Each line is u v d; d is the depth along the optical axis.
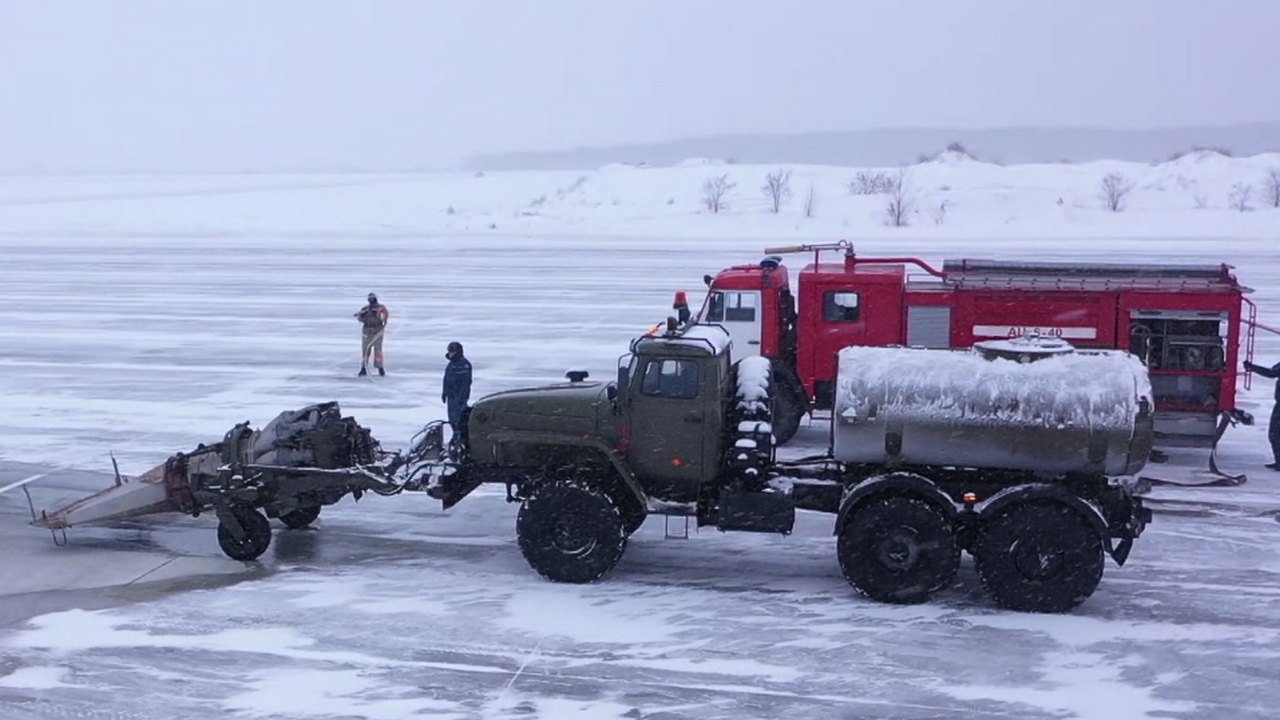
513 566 10.48
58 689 7.85
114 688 7.86
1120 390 9.06
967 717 7.41
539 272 38.78
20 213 79.94
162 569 10.40
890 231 56.78
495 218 71.56
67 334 25.83
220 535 10.59
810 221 61.44
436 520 12.06
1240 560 10.57
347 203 90.06
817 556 10.75
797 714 7.44
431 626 8.95
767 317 15.44
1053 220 59.81
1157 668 8.16
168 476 10.77
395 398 18.39
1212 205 66.62
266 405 17.77
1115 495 9.41
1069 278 15.08
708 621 9.05
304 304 30.97
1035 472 9.35
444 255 46.53
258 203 91.06
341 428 10.83
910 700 7.65
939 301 15.09
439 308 29.59
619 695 7.73
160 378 20.20
